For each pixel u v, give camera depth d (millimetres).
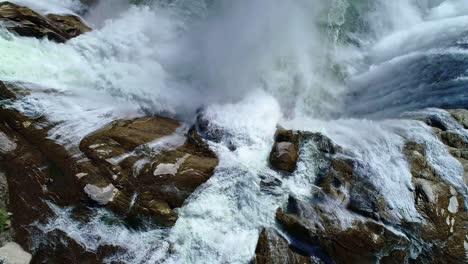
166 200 7707
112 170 7887
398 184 8383
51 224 7391
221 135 9469
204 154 8938
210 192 7953
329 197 8125
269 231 7598
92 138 8391
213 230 7648
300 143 9102
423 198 8148
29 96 9031
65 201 7539
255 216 7887
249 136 9461
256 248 7418
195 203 7777
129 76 11109
